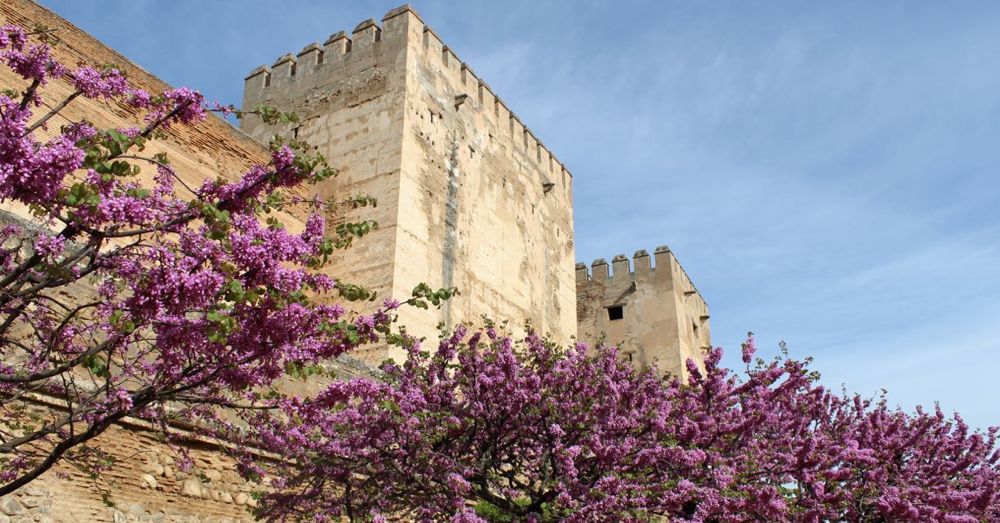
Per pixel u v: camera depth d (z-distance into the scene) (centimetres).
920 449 1647
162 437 962
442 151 2217
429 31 2286
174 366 643
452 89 2345
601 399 1036
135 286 577
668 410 1036
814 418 1502
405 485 989
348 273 1970
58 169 544
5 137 530
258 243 598
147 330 834
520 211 2597
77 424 936
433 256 2072
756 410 1127
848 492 1135
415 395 991
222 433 901
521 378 1025
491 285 2327
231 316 602
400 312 1889
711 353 1146
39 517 880
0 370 704
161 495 1016
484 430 1044
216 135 1981
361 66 2223
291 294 613
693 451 938
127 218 581
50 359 683
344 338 659
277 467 1078
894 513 1173
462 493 884
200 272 577
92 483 942
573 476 916
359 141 2125
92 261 626
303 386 1221
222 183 644
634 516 876
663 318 3434
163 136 674
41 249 588
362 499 1015
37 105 620
